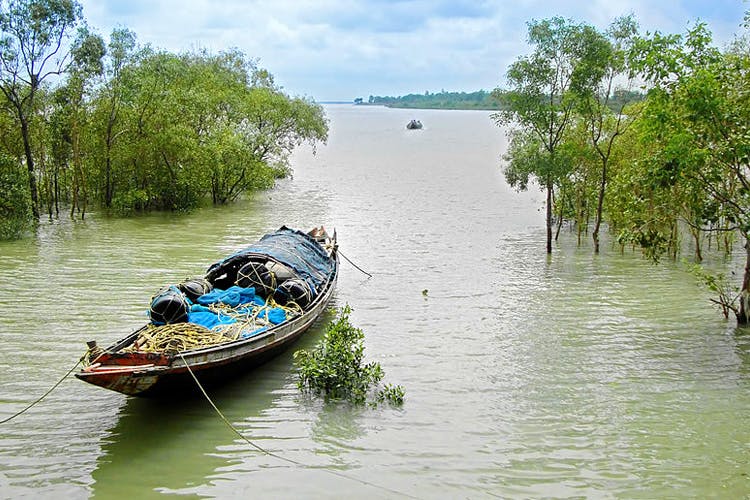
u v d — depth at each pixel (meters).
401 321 16.52
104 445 10.22
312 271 16.84
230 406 11.61
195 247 25.27
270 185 40.56
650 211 17.97
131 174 34.78
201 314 13.29
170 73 34.94
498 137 129.50
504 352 14.33
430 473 9.52
